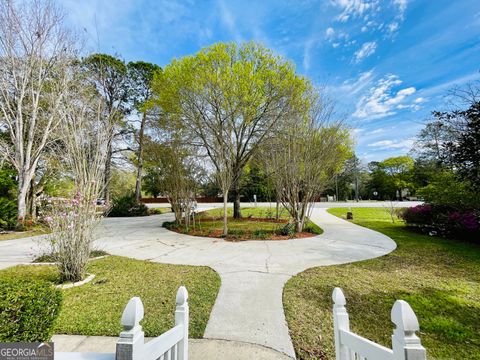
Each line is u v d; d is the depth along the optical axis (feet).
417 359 3.19
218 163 27.68
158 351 4.00
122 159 54.65
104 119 15.15
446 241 23.36
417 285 11.98
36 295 5.25
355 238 24.80
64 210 12.91
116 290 11.25
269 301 10.07
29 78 34.53
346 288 11.55
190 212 34.60
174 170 31.68
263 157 32.42
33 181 39.78
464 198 24.66
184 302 5.14
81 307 9.40
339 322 5.23
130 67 51.85
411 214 29.76
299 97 28.81
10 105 35.68
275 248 20.45
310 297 10.50
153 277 13.14
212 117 30.40
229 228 31.37
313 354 6.66
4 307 4.74
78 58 32.27
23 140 35.58
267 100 31.81
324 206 72.54
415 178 85.40
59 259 12.57
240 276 13.26
